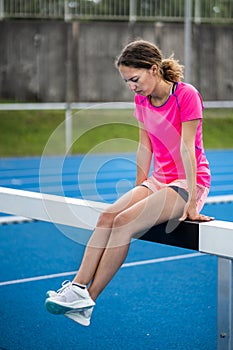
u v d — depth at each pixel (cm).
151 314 932
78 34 3203
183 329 873
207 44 3456
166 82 709
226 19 3606
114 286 1067
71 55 3108
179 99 701
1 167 2581
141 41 699
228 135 3375
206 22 3578
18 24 3231
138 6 3456
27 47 3247
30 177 2339
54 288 1056
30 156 2894
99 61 3275
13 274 1136
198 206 725
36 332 864
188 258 1255
